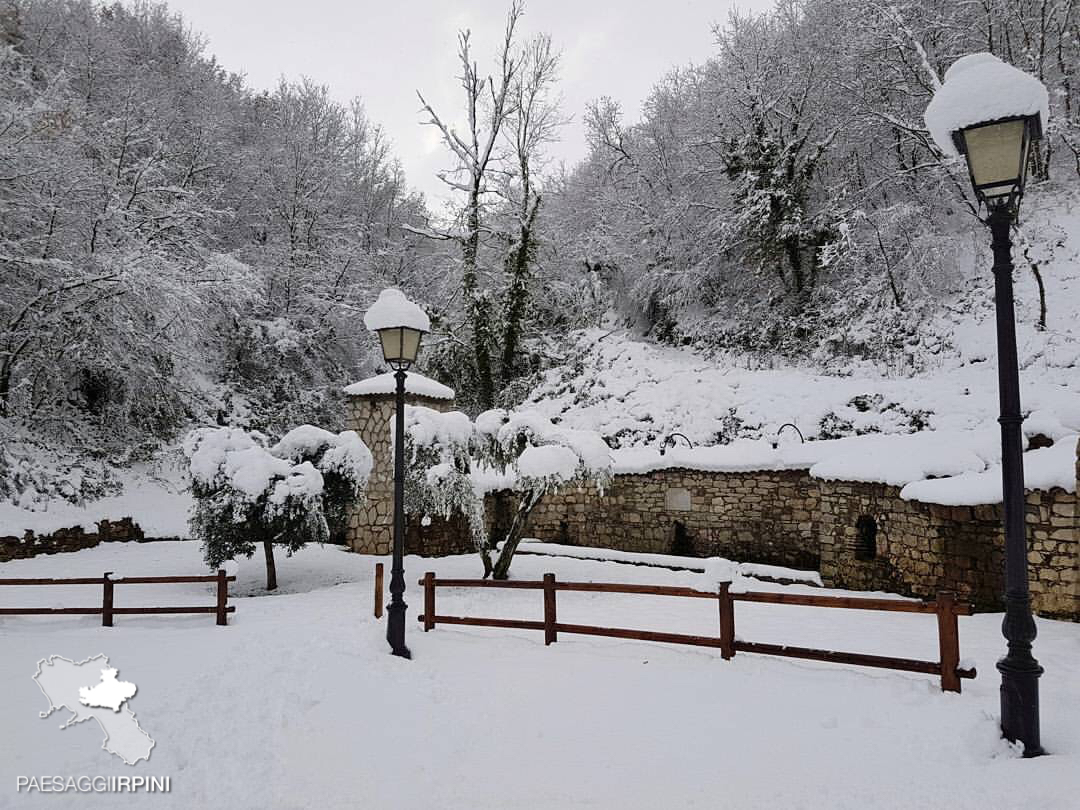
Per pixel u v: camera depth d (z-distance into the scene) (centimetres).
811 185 2112
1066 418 952
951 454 946
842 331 1695
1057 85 1727
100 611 792
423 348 2102
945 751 414
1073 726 434
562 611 869
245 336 2059
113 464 1659
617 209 2442
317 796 390
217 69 2812
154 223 1759
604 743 454
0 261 1465
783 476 1234
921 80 1748
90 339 1579
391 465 1431
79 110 1603
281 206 2353
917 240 1631
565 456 1002
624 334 2173
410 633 721
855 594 951
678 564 1237
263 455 1070
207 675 596
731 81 2123
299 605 924
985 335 1425
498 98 2197
